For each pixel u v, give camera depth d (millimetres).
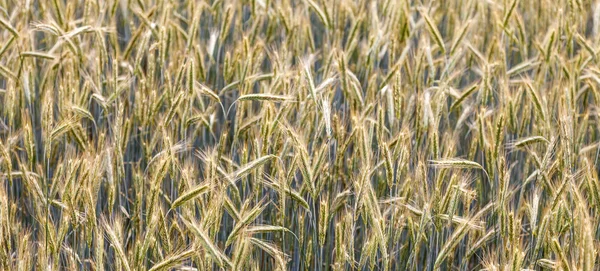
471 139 5570
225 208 4504
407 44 5887
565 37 6070
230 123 5793
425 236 4367
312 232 4387
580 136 4887
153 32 5641
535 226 4219
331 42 6477
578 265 3895
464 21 6297
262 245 4113
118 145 4391
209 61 5957
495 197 4422
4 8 6223
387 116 5367
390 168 4195
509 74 5590
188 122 4738
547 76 6211
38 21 6023
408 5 6191
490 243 4777
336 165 4512
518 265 3793
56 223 4652
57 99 5641
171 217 4707
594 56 5605
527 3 7047
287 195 4320
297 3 7070
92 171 4102
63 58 5469
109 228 3885
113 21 5898
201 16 6809
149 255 4309
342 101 5816
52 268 3955
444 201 4199
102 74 5391
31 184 4258
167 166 3971
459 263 4582
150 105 4824
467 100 5652
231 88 5312
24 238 3955
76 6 6660
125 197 4695
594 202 4223
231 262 3939
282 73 4957
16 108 5344
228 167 4477
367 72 5523
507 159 5230
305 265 4422
